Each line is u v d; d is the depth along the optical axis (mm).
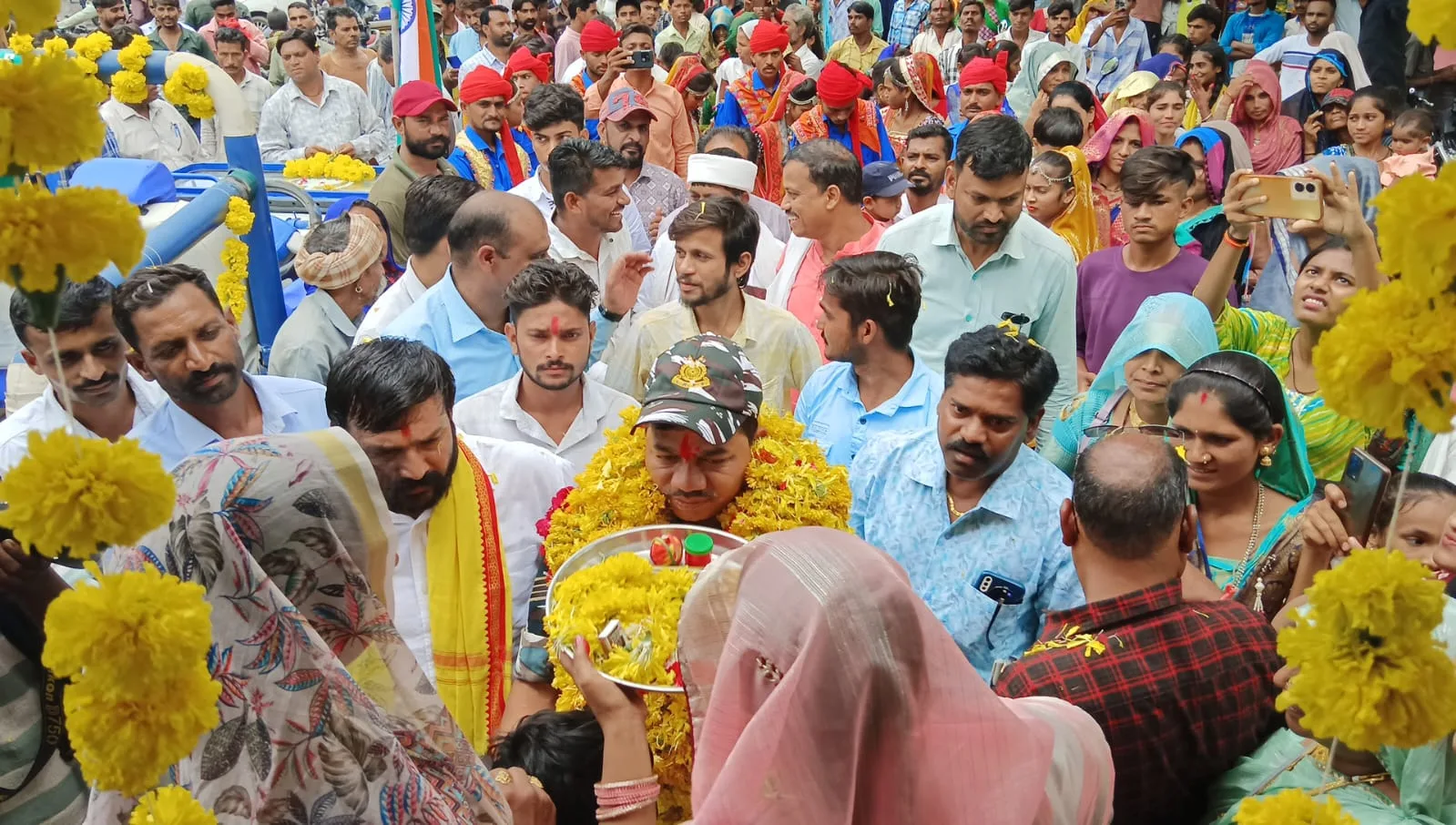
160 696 1141
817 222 4746
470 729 2537
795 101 7945
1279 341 4105
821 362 4156
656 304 5066
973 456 2703
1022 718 1550
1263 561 2789
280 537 1499
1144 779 2080
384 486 2473
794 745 1360
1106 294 4797
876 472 2986
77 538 1068
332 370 2492
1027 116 10188
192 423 3234
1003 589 2736
